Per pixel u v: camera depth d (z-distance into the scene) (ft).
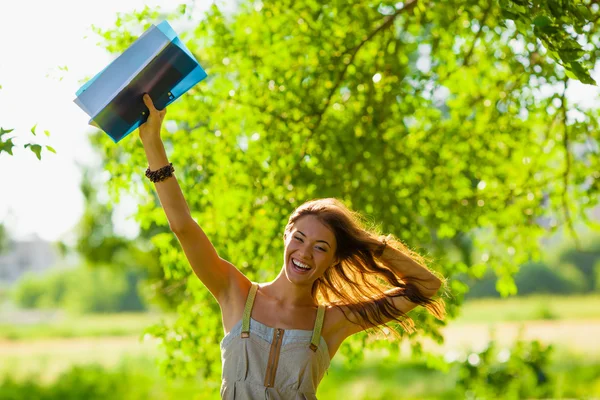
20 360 82.07
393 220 22.66
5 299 228.63
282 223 22.22
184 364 23.09
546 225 32.04
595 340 79.82
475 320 111.14
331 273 12.64
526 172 27.14
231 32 23.75
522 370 29.43
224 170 22.63
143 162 22.47
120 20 21.31
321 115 22.99
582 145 27.81
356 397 52.44
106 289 186.50
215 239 22.50
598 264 168.14
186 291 23.12
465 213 25.23
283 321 11.81
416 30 24.86
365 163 22.88
